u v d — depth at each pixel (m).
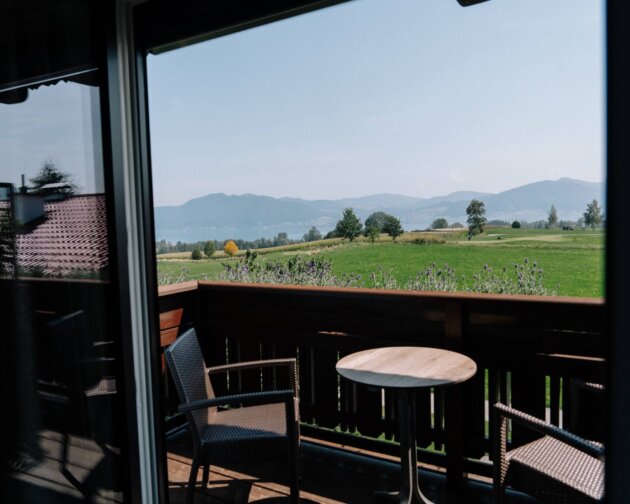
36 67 1.63
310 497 2.60
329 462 2.99
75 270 1.73
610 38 0.85
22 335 1.61
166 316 3.45
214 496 2.64
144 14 1.93
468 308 2.75
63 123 1.70
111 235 1.82
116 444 1.84
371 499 2.57
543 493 1.87
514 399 2.65
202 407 2.22
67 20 1.70
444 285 4.37
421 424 2.93
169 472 2.92
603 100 0.86
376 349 2.71
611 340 0.87
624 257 0.85
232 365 2.75
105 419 1.81
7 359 1.57
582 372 2.43
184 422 3.64
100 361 1.80
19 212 1.60
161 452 2.04
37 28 1.63
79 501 1.74
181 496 2.65
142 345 1.99
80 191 1.74
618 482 0.87
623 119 0.84
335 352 3.20
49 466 1.67
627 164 0.84
